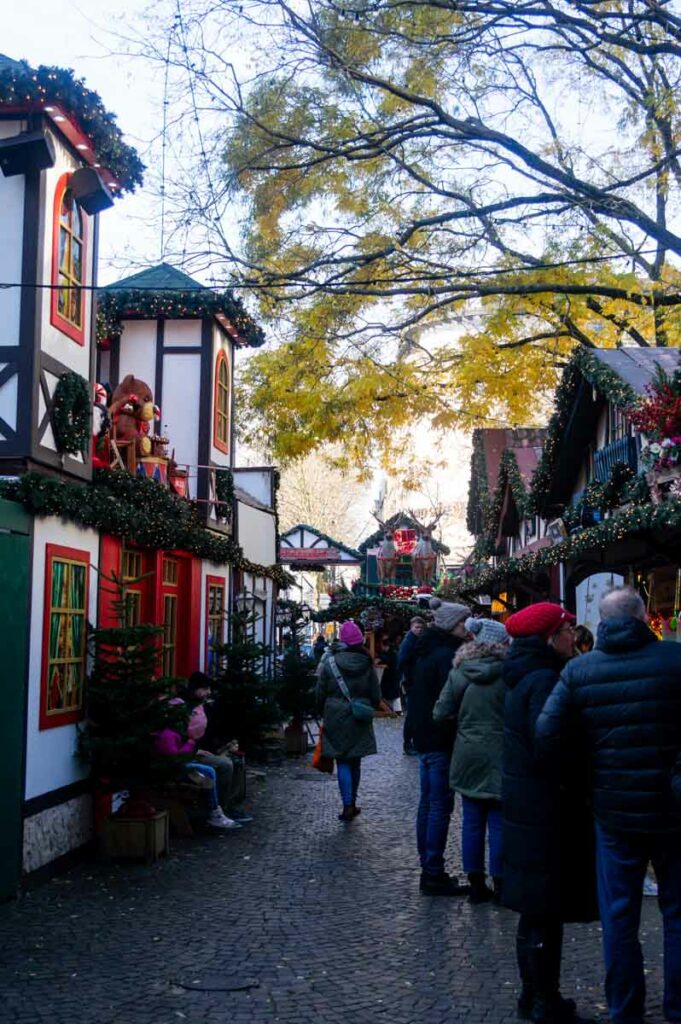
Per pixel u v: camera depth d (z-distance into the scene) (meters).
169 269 15.70
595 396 13.92
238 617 13.52
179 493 13.13
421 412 15.56
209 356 15.05
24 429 8.23
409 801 11.60
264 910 6.99
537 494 16.62
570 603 15.48
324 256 13.62
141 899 7.33
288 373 14.84
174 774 8.81
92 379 9.79
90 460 9.66
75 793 8.60
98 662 9.00
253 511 20.20
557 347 16.33
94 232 9.89
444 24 12.91
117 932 6.48
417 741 7.58
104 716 8.83
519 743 4.83
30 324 8.33
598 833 4.52
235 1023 4.91
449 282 14.16
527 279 13.77
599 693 4.45
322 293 13.35
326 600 48.22
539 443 24.80
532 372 15.88
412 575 30.84
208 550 13.88
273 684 13.48
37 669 7.91
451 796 7.47
